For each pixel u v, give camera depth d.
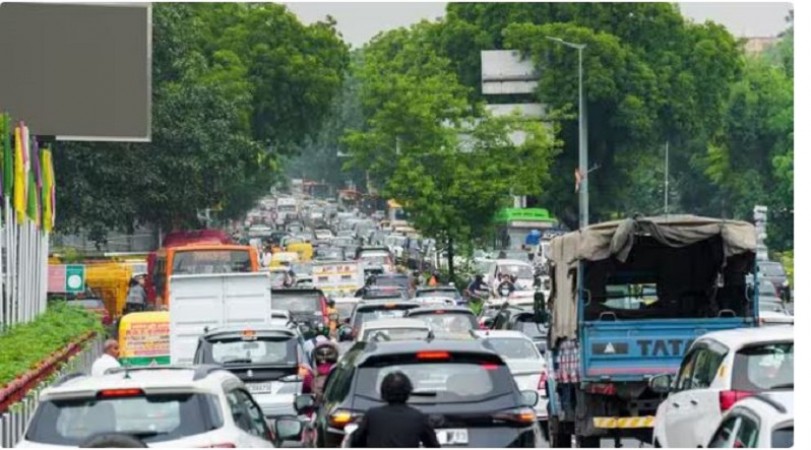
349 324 67.25
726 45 169.62
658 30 167.00
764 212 98.56
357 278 114.62
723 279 44.56
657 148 175.25
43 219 76.94
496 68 166.12
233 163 118.88
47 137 78.06
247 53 156.38
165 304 86.69
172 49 119.56
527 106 163.62
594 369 40.75
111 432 21.98
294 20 159.25
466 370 25.80
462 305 70.81
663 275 44.91
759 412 22.02
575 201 167.88
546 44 162.75
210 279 64.94
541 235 147.62
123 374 24.20
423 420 24.14
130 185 112.56
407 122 125.00
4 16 77.94
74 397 22.69
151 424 22.48
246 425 24.72
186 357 64.62
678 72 166.50
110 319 96.00
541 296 49.25
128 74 78.94
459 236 121.81
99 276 102.69
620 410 41.09
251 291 65.12
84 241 137.12
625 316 44.81
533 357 47.66
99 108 78.62
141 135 78.75
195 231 115.31
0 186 58.44
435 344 26.41
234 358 43.47
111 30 78.62
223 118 118.06
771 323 50.00
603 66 162.25
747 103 174.12
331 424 25.89
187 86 116.44
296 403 30.31
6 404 37.28
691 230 42.50
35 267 72.31
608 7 166.38
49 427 22.45
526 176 124.62
